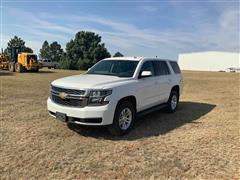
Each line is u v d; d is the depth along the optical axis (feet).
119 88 21.30
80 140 20.59
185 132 23.20
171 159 17.22
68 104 20.86
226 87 65.98
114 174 15.12
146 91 24.93
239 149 19.22
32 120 26.16
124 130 21.95
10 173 15.05
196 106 36.27
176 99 32.17
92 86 20.36
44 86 55.77
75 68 195.52
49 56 393.29
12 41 313.73
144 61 26.02
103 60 27.66
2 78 75.41
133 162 16.71
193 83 78.02
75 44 210.38
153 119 27.89
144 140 20.86
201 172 15.47
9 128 23.34
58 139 20.70
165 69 29.91
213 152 18.56
